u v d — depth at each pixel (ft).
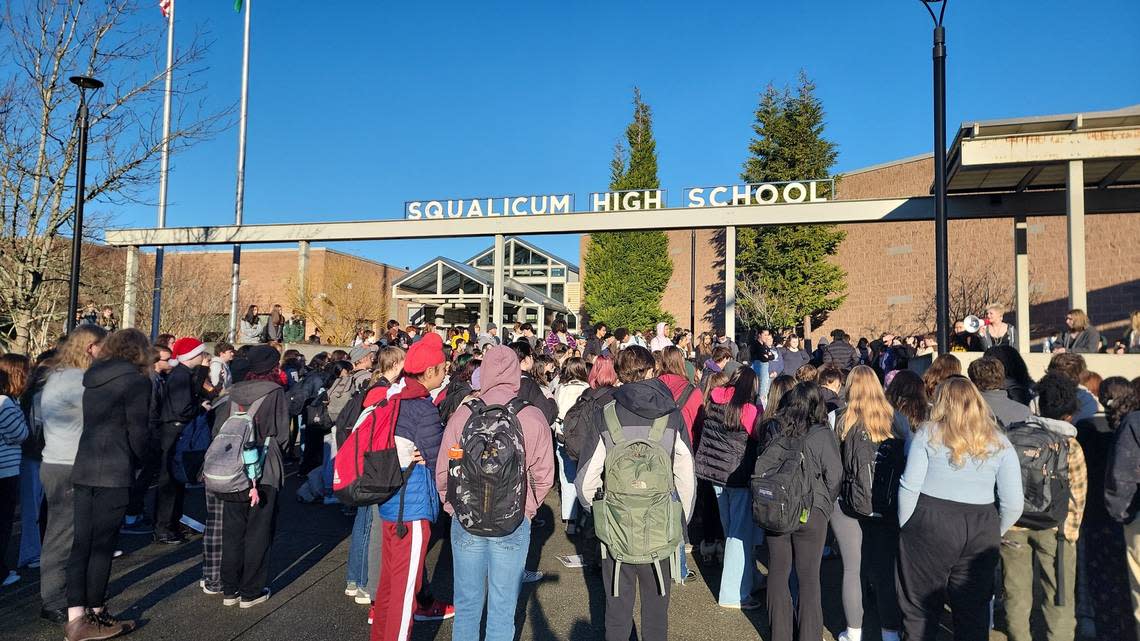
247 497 15.84
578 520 22.99
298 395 29.84
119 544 21.02
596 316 114.01
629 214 57.21
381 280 117.70
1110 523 13.41
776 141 101.14
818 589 13.24
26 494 18.49
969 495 11.78
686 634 15.05
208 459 15.49
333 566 19.26
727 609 16.56
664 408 12.05
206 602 16.33
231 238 66.49
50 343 43.04
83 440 13.84
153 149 41.22
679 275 108.88
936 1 25.54
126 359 14.52
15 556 19.75
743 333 94.58
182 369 20.94
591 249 118.73
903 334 78.64
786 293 90.07
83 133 30.35
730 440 16.70
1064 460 12.88
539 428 11.77
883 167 81.25
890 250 80.89
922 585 12.19
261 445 15.93
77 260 30.09
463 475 11.15
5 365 17.39
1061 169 41.04
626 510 11.35
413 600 12.74
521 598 16.94
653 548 11.28
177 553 20.22
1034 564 14.48
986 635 11.67
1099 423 13.99
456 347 45.32
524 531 11.78
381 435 12.84
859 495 13.47
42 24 36.27
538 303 104.83
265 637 14.34
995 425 11.98
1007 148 34.91
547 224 59.26
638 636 14.58
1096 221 60.90
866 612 16.60
